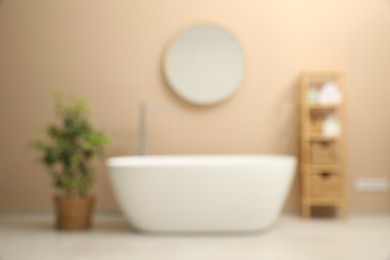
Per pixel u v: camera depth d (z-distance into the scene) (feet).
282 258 10.03
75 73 15.12
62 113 13.76
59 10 15.10
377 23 15.21
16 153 15.03
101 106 15.12
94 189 15.02
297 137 15.19
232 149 15.19
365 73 15.20
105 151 15.07
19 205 15.02
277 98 15.21
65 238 12.05
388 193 15.19
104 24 15.15
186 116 15.17
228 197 12.06
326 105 14.40
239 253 10.46
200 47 15.08
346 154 15.20
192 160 14.23
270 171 12.09
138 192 12.06
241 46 15.05
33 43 15.07
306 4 15.23
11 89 15.03
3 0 15.03
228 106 15.21
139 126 15.12
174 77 15.02
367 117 15.21
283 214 15.08
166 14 15.19
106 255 10.35
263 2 15.23
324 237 12.01
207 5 15.20
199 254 10.40
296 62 15.21
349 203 15.20
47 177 15.05
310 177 14.30
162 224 12.30
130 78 15.16
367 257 10.11
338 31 15.19
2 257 10.23
